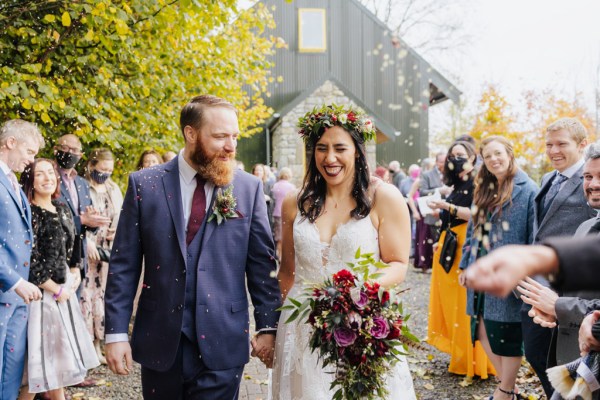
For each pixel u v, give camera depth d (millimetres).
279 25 19984
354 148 2695
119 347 2543
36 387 3625
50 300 3760
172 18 5391
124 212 2650
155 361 2521
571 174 3334
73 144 4832
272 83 20000
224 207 2617
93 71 5773
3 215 3199
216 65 6973
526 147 11227
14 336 3400
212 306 2557
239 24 7668
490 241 3898
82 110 5516
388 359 2297
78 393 4402
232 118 2613
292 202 2891
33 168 3844
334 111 2666
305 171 2846
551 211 3281
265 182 12258
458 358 4602
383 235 2695
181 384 2551
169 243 2576
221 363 2547
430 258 9477
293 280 2941
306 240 2721
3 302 3252
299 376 2613
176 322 2516
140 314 2619
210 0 5352
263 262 2744
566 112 13469
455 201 4629
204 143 2570
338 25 20141
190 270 2580
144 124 6684
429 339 4898
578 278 830
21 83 4656
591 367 1994
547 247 854
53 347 3725
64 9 5055
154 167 2732
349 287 2301
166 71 6527
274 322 2725
